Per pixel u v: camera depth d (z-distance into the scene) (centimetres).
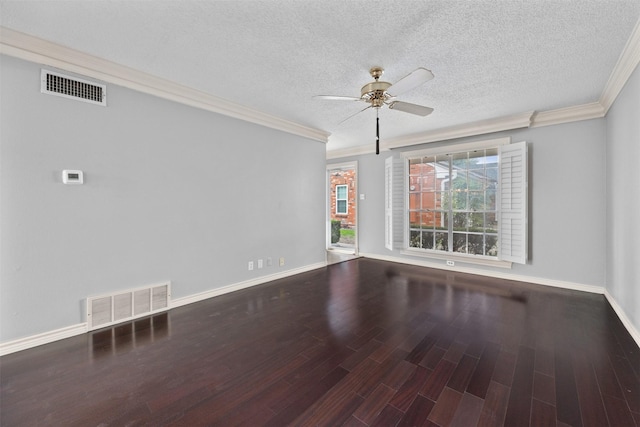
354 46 219
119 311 263
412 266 500
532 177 388
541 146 381
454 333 244
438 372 188
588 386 172
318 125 430
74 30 200
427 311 293
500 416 149
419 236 508
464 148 443
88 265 246
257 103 343
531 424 143
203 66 253
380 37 207
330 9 178
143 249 279
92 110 245
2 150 206
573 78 270
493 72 259
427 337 237
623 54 224
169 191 297
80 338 234
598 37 205
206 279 331
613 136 299
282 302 321
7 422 144
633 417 148
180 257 307
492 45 216
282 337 238
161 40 213
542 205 382
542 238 383
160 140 289
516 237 384
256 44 218
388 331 248
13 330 212
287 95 318
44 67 221
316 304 314
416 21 189
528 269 396
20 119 212
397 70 257
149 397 164
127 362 200
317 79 278
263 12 181
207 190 330
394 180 511
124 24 194
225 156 347
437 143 474
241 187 366
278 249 417
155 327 256
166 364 198
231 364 198
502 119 389
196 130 318
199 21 190
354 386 174
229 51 228
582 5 172
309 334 243
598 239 345
